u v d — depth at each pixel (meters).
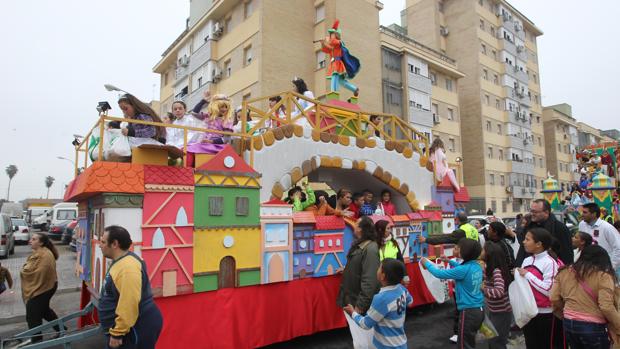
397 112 25.97
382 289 3.67
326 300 5.93
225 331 4.80
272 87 19.47
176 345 4.45
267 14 19.69
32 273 5.98
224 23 22.92
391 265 3.63
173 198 4.59
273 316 5.29
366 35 22.42
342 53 8.04
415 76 27.03
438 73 30.31
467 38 33.09
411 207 7.88
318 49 21.11
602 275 3.55
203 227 4.77
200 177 4.82
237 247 5.02
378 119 8.11
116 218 4.22
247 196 5.19
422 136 8.68
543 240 4.19
